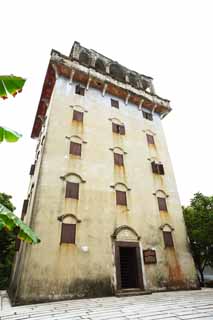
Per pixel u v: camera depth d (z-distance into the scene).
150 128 19.69
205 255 17.14
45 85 18.31
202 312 6.68
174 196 16.58
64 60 17.28
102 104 17.94
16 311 7.46
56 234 10.80
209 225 15.74
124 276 12.59
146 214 14.34
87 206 12.47
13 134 5.01
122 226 12.80
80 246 11.09
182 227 15.35
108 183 14.08
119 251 12.46
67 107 15.80
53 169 12.63
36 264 9.71
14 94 5.20
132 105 20.16
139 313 6.79
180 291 12.23
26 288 9.05
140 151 17.33
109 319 6.12
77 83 17.83
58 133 14.17
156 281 12.16
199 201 17.73
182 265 13.59
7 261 19.05
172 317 6.17
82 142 14.78
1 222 4.51
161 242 13.77
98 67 22.20
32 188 14.34
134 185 15.09
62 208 11.67
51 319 6.26
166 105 21.72
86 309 7.59
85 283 10.27
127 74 22.47
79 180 13.09
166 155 18.84
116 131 17.12
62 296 9.52
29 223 10.96
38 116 20.52
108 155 15.36
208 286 16.91
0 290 16.72
